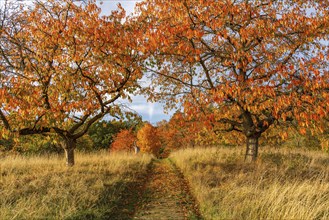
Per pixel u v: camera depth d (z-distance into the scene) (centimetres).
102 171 1145
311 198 695
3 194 741
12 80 898
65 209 671
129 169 1319
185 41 1002
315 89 916
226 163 1333
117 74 1089
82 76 1065
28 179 930
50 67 1020
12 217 589
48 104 1005
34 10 1042
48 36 1003
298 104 859
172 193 963
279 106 840
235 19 1080
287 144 2256
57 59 1028
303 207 614
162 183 1149
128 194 930
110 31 1005
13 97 869
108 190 884
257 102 916
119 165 1331
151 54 1038
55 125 1062
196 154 1762
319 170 1204
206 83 1243
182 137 3988
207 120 911
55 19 1037
